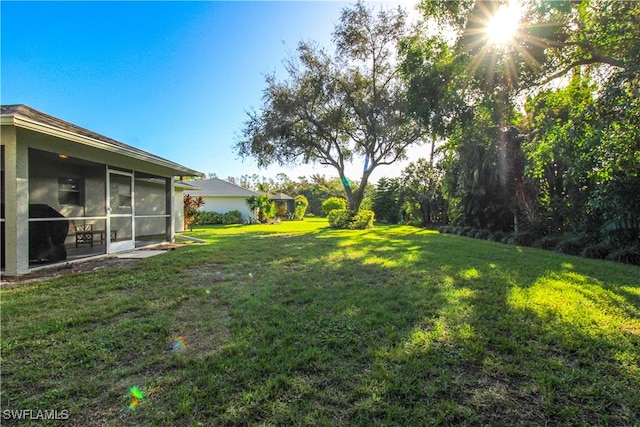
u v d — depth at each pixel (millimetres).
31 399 1845
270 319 3102
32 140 5117
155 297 3820
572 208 9484
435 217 19734
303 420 1682
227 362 2256
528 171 9508
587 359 2318
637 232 7328
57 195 8016
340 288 4238
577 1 6273
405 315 3188
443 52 8289
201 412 1743
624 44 6281
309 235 12359
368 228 16516
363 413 1744
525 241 10156
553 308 3365
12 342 2551
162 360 2301
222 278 4828
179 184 14328
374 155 16828
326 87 14930
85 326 2918
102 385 1987
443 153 15062
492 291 4055
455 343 2559
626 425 1659
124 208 10148
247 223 22062
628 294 3920
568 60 7273
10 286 4289
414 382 2029
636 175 6957
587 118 6555
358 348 2488
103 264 5906
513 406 1803
